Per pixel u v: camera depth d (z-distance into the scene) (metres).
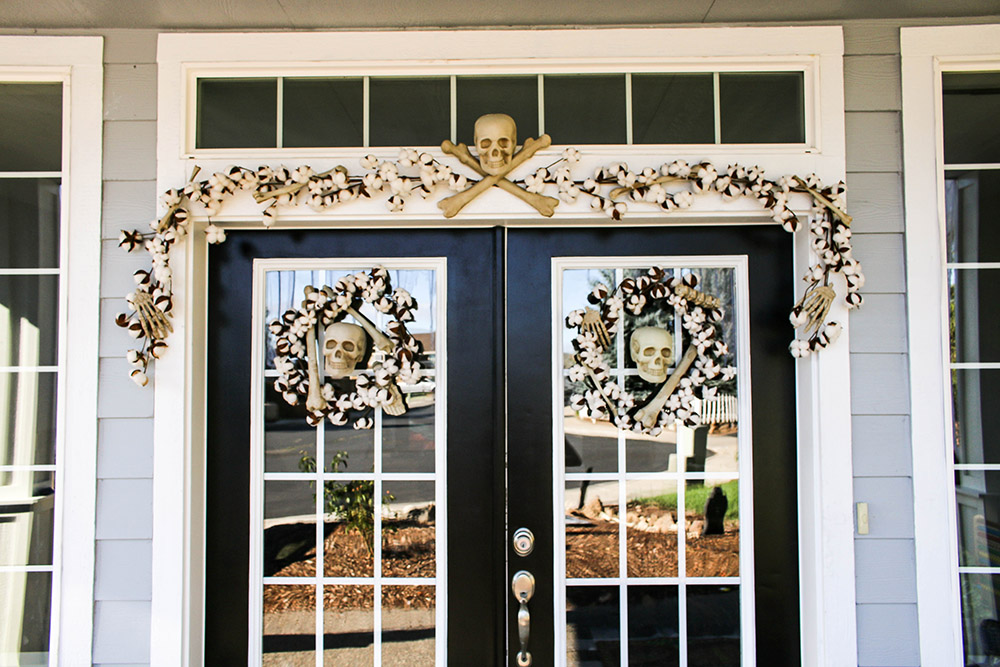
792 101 1.85
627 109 1.84
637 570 1.86
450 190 1.79
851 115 1.81
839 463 1.74
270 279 1.90
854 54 1.82
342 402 1.86
